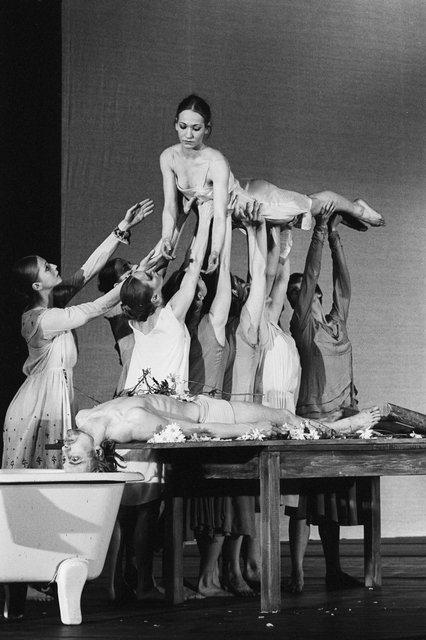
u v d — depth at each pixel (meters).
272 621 7.13
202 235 9.51
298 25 13.88
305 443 7.45
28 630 6.93
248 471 7.58
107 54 12.58
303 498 8.61
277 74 13.75
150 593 8.29
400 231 14.41
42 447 9.43
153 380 8.42
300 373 10.76
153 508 8.23
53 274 9.63
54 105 11.97
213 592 8.41
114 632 6.79
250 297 9.59
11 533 6.98
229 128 13.51
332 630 6.75
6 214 11.66
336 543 9.10
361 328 14.22
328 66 14.05
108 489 7.20
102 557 7.31
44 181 11.88
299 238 13.84
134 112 12.69
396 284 14.38
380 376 14.27
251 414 8.27
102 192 12.44
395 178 14.38
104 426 7.83
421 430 8.73
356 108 14.21
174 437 7.67
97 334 12.48
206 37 13.28
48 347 9.55
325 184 14.02
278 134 13.76
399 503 14.26
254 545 8.83
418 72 14.57
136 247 12.68
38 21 11.88
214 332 9.36
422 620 7.12
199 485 7.95
